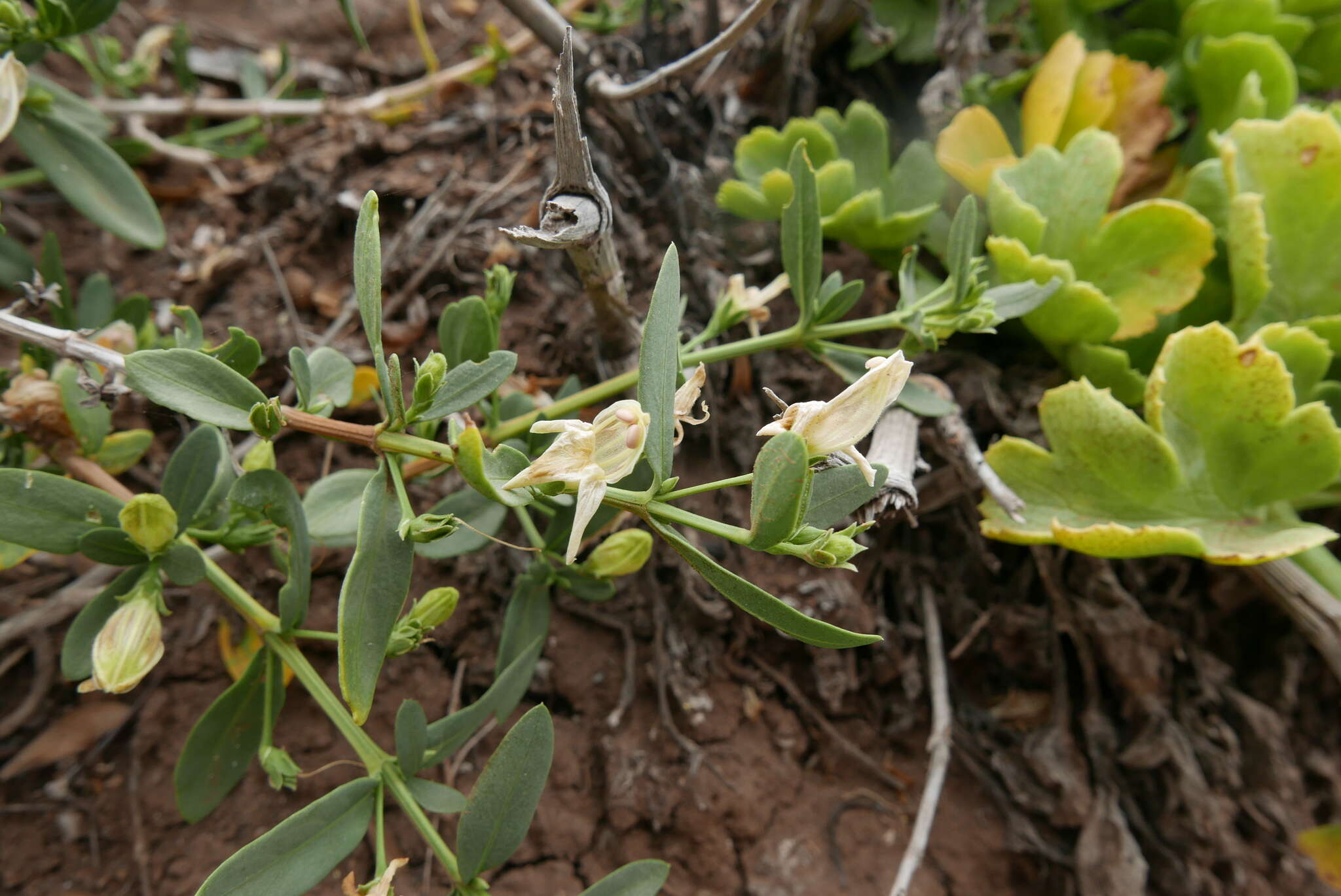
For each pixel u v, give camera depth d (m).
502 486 0.26
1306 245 0.37
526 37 0.54
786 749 0.39
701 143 0.46
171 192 0.48
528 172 0.47
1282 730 0.38
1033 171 0.38
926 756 0.39
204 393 0.27
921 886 0.37
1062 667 0.39
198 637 0.39
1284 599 0.36
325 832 0.28
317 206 0.46
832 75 0.48
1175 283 0.37
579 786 0.38
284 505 0.29
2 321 0.30
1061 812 0.38
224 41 0.58
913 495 0.32
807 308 0.33
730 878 0.37
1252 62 0.39
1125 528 0.33
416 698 0.38
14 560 0.32
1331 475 0.33
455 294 0.43
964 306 0.33
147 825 0.36
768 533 0.25
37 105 0.35
